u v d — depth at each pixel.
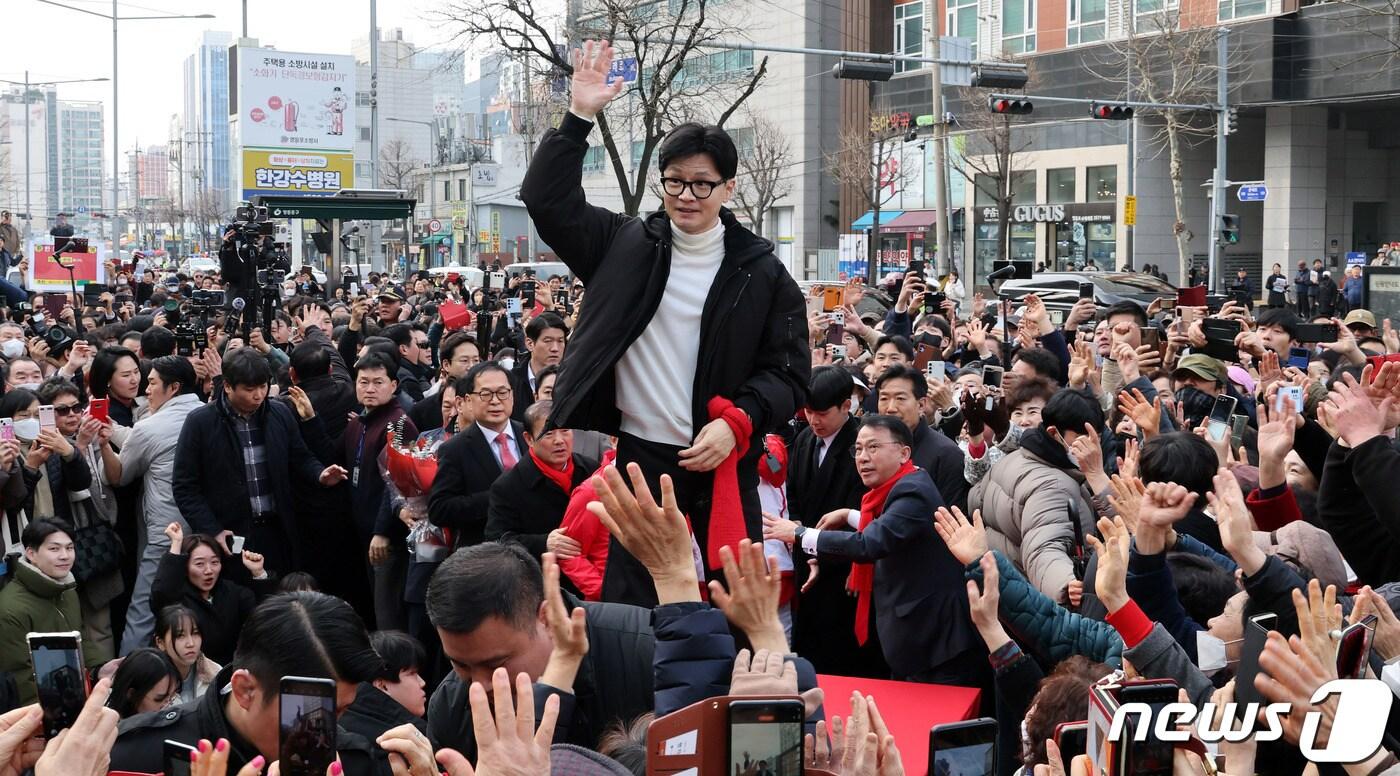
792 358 3.88
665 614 3.11
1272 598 3.87
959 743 2.51
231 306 12.74
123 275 28.30
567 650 3.12
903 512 5.71
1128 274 28.41
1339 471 4.66
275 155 43.62
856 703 2.72
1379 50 35.09
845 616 6.59
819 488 6.98
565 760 2.87
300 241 43.78
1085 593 5.10
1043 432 6.07
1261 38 37.88
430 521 7.24
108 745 2.71
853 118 51.06
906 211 49.09
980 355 10.58
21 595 6.53
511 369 9.38
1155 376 8.94
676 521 3.11
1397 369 4.47
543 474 6.39
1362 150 42.25
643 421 3.81
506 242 72.06
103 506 8.16
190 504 7.91
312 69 43.94
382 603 8.13
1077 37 42.50
